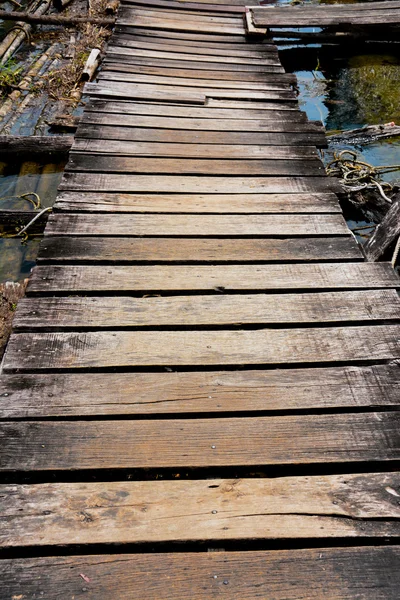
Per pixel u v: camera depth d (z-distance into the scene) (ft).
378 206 15.11
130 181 13.33
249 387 8.43
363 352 9.04
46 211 14.25
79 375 8.45
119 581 6.17
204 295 10.09
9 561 6.31
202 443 7.61
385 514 6.87
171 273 10.55
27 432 7.59
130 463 7.31
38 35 26.14
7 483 7.18
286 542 6.64
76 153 14.32
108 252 10.94
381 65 24.59
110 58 20.15
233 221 12.08
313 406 8.17
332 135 19.26
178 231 11.64
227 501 6.97
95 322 9.37
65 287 10.03
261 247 11.34
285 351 9.03
